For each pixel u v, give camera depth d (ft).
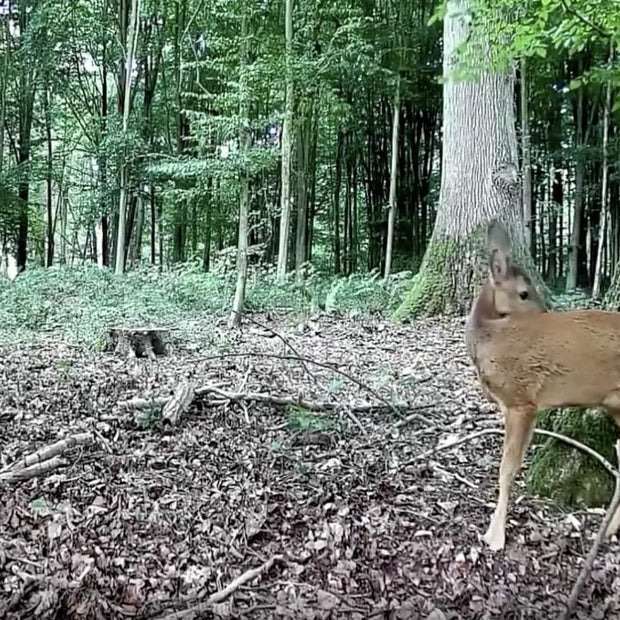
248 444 8.89
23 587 5.54
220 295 25.11
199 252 46.39
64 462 8.06
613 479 7.13
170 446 8.82
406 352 16.14
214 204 41.81
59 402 10.77
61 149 49.06
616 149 35.19
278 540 6.52
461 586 5.77
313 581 5.86
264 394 10.89
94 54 44.24
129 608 5.41
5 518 6.70
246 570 6.01
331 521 6.80
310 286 27.12
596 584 5.75
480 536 6.48
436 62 41.11
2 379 12.46
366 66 32.78
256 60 30.42
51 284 26.58
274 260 44.93
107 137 38.34
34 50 40.68
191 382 11.43
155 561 6.11
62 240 55.52
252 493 7.40
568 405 6.04
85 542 6.37
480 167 21.47
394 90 37.70
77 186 46.06
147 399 10.43
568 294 28.63
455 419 10.00
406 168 46.62
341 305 24.00
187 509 7.05
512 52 11.53
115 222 45.06
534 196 44.55
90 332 17.78
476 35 12.06
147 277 28.50
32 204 48.55
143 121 42.57
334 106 32.50
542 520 6.79
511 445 6.21
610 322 5.96
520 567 6.02
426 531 6.60
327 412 10.09
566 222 47.24
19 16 41.86
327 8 34.12
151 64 44.80
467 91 21.56
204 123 27.02
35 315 20.44
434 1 36.40
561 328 5.98
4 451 8.44
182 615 5.27
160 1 42.34
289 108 30.78
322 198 49.49
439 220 22.18
